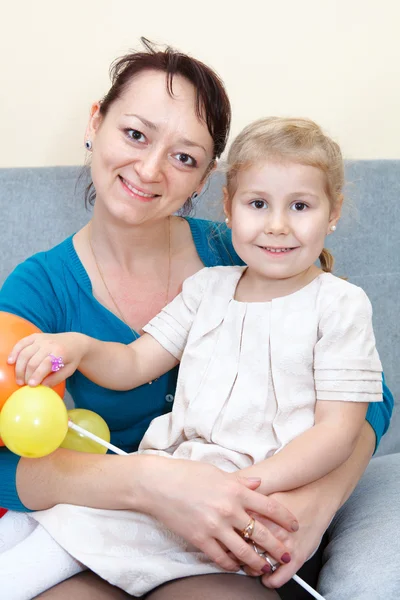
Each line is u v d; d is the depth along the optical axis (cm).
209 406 129
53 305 143
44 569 114
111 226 145
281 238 128
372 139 220
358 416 124
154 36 195
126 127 133
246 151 130
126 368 137
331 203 134
